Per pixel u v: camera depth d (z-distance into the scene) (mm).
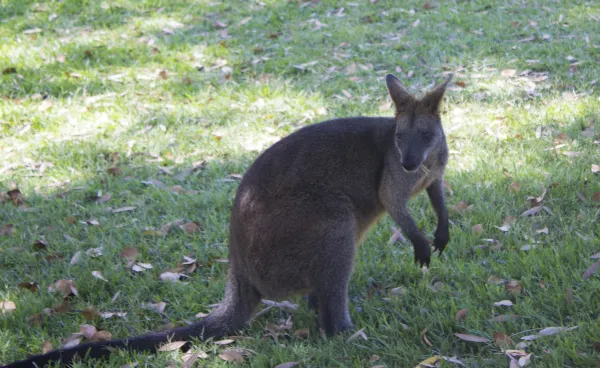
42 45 10883
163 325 5266
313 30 10883
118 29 11469
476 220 6289
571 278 5215
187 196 7094
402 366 4527
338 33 10672
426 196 6773
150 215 6887
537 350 4488
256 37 10891
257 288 4914
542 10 10977
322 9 11727
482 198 6629
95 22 11758
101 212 6906
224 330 4891
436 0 11656
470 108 8328
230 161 7746
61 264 6090
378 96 8797
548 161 7121
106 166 7766
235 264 4934
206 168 7672
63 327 5262
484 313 4934
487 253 5867
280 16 11555
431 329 4855
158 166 7684
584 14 10680
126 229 6605
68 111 8891
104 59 10359
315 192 4844
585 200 6367
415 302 5277
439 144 5238
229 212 6816
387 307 5211
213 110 8805
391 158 5109
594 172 6812
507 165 7133
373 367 4395
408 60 9633
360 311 5242
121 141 8195
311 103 8750
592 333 4516
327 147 5000
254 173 4938
